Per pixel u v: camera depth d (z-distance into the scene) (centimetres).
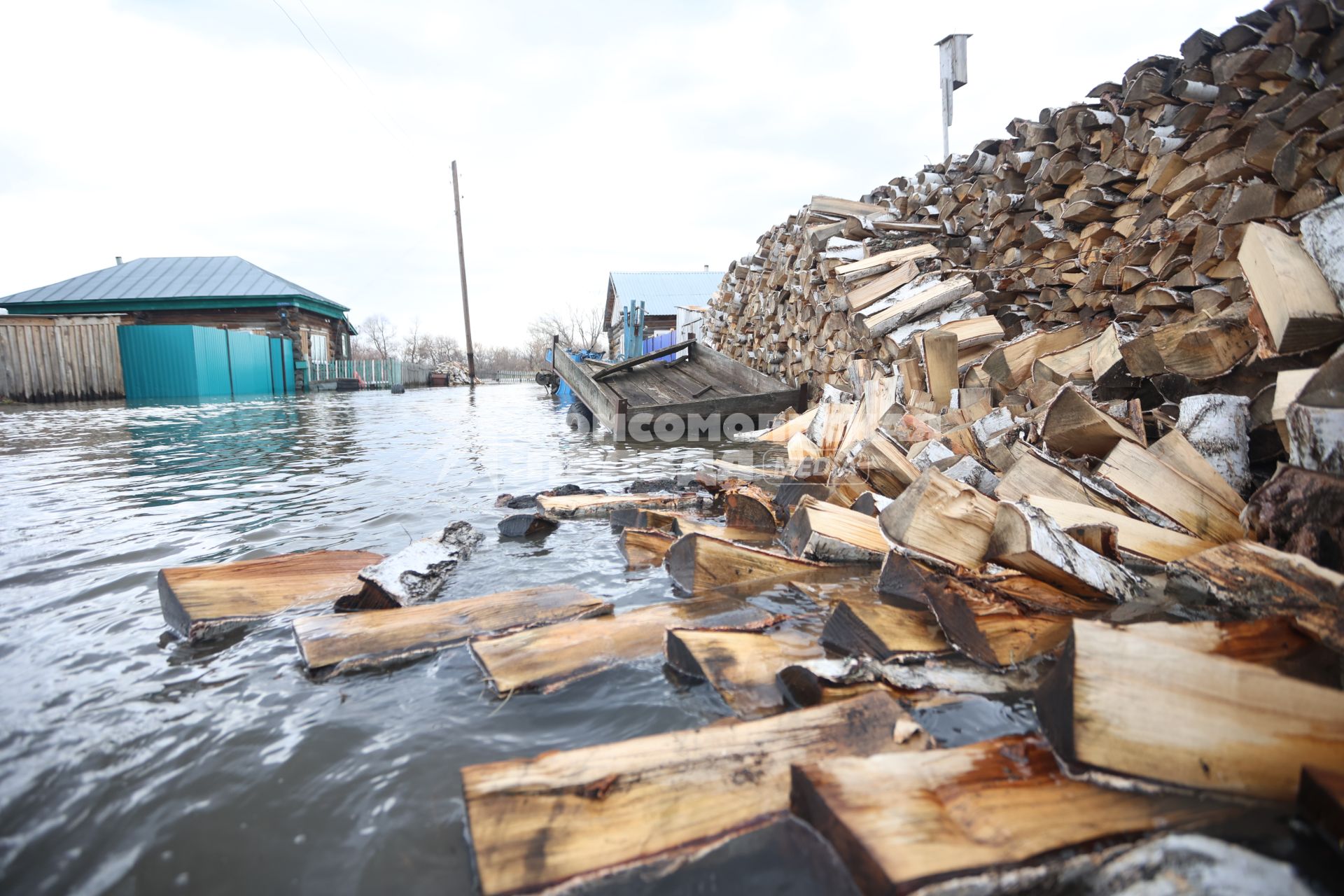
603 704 180
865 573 281
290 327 2423
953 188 691
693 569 269
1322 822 108
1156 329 315
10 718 177
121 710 181
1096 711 129
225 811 141
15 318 1569
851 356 709
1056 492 287
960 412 437
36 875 124
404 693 189
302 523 397
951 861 103
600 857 118
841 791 119
